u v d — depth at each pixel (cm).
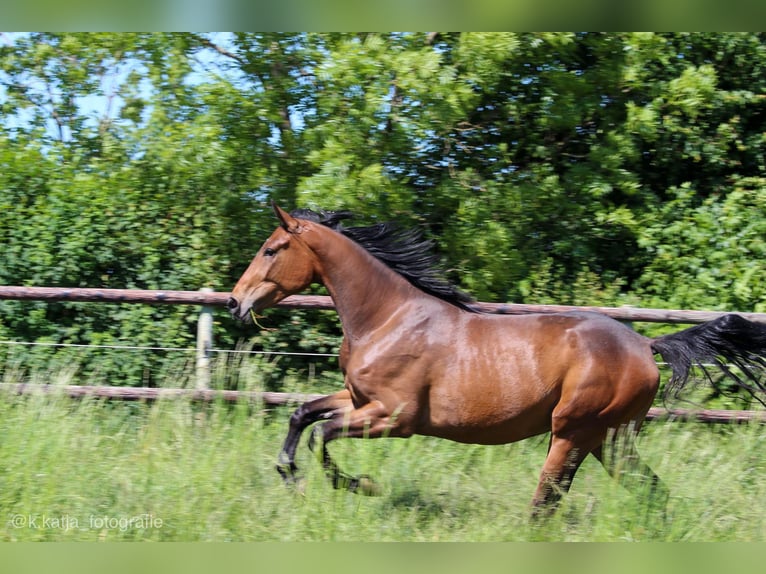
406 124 1080
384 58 1039
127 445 752
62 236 1068
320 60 1116
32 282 1059
